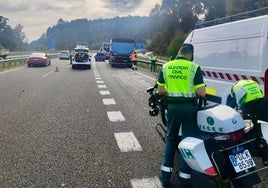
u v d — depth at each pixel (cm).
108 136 765
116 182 513
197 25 1027
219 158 400
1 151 657
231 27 820
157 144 703
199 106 488
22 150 663
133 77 2405
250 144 416
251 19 747
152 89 596
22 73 2767
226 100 830
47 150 663
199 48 974
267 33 695
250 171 403
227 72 823
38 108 1120
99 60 5541
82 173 548
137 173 548
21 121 919
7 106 1158
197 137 424
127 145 695
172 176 538
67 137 757
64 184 507
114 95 1443
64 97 1381
